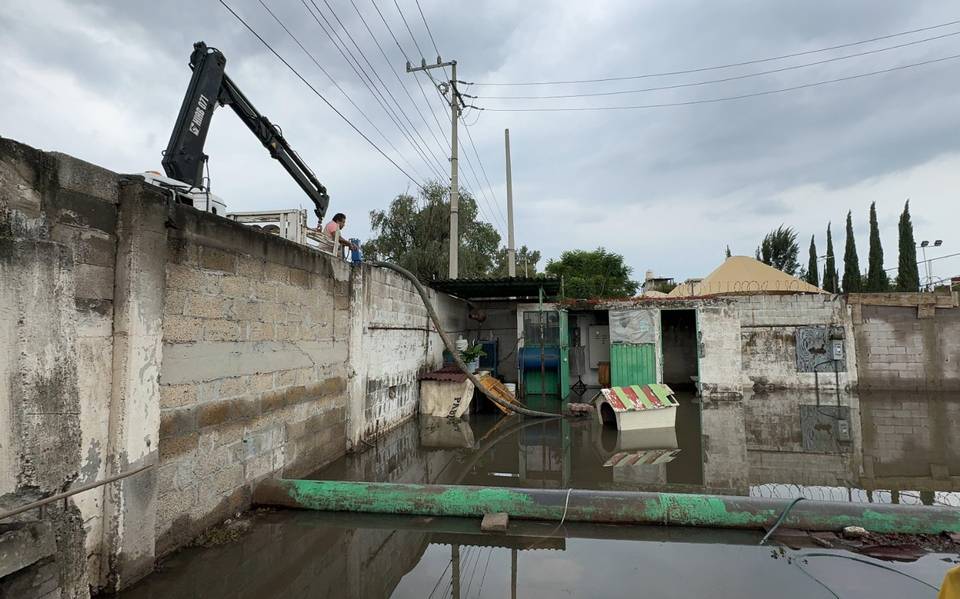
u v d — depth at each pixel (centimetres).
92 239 305
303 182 721
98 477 302
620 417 902
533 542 402
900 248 2372
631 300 1352
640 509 424
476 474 632
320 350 614
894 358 1288
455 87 1446
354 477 586
